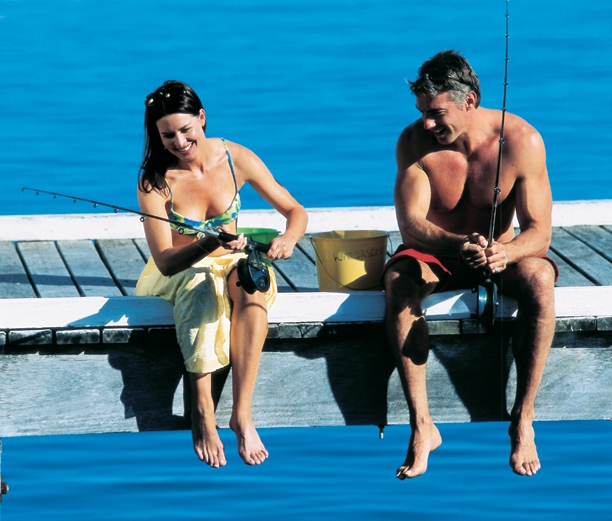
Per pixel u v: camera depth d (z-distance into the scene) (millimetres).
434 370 14172
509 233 14391
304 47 38812
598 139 31391
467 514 17453
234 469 18953
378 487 18281
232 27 41250
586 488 18281
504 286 13766
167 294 13617
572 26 40406
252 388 13414
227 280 13523
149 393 13891
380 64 36906
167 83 13484
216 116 33188
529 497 17969
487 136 13828
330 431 20453
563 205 18312
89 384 13766
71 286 15688
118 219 17969
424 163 13984
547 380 14328
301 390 14109
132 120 33031
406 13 42438
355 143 31516
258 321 13281
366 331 13930
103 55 38312
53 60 37844
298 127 32562
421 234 13625
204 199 13852
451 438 20031
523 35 39375
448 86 13430
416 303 13523
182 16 42875
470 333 13906
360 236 15547
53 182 29203
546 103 33594
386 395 14234
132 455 19500
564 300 14008
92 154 30828
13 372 13609
